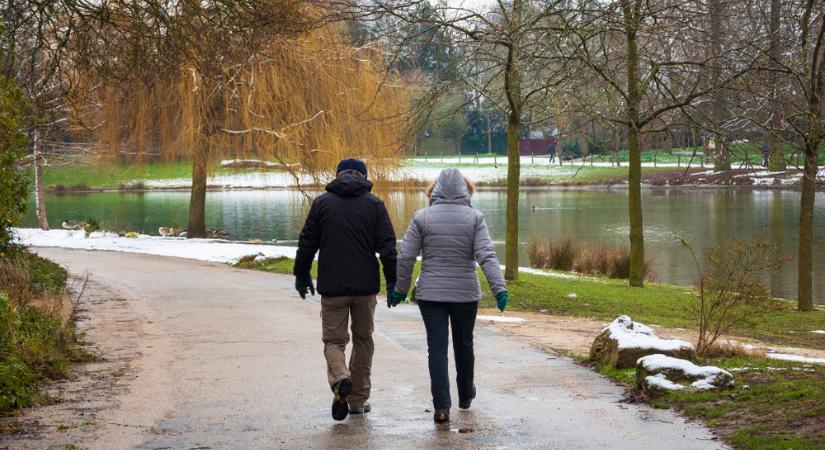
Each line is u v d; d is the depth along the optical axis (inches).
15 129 391.2
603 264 1160.8
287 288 832.9
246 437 270.7
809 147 816.9
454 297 289.0
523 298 800.3
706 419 294.2
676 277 1198.3
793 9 861.8
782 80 844.6
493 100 895.1
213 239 1637.6
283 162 1441.9
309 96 1434.5
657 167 3540.8
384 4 796.0
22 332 398.3
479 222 292.4
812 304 872.9
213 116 1427.2
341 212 293.1
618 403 327.9
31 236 1675.7
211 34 665.0
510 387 360.8
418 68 1428.4
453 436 271.6
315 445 259.9
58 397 336.2
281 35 710.5
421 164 4202.8
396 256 294.7
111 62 771.4
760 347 564.4
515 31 781.9
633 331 428.5
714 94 860.6
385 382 367.9
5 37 623.5
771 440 252.5
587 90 905.5
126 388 356.2
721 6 836.6
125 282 892.6
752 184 2829.7
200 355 444.1
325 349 293.7
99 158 1558.8
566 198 2962.6
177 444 261.3
